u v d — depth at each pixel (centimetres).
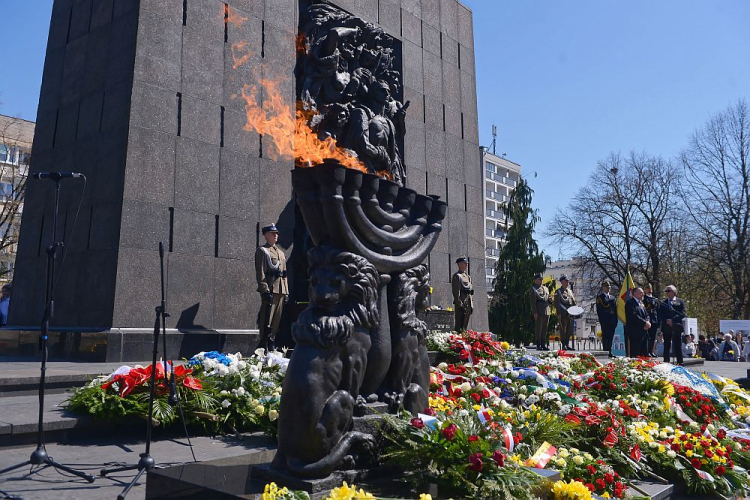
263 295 1073
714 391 938
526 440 511
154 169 1034
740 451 692
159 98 1055
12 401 640
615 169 3838
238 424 621
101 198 1020
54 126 1141
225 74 1162
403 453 393
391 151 1418
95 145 1054
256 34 1231
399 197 463
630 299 1642
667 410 765
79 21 1153
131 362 930
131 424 596
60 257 1063
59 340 990
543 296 1823
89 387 598
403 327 443
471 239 1748
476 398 661
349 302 402
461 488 376
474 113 1834
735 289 3669
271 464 378
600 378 873
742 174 3503
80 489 405
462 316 1423
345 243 406
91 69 1104
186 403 590
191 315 1053
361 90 1404
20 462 468
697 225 3616
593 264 3925
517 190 3148
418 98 1633
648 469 586
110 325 956
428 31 1706
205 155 1109
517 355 1012
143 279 998
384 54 1495
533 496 389
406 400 440
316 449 367
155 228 1023
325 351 380
